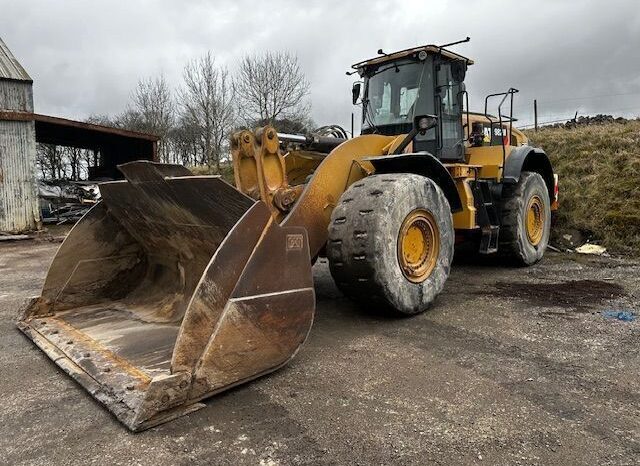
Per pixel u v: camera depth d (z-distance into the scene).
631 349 3.40
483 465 2.08
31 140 13.07
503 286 5.39
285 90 27.27
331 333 3.79
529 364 3.15
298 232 3.05
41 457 2.16
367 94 5.67
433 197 4.26
